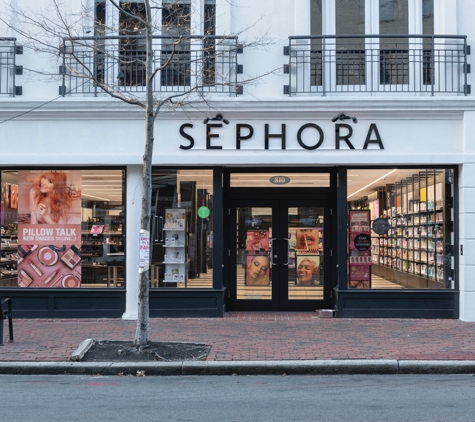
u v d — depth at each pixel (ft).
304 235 41.75
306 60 38.96
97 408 20.97
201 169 39.47
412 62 38.93
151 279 39.45
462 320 37.68
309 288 41.70
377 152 38.04
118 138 38.55
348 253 39.40
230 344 30.73
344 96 38.04
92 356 28.48
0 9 38.99
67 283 39.55
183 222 39.47
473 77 38.14
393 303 38.75
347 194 39.32
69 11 38.96
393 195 39.40
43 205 39.83
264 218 41.98
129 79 39.47
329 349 29.58
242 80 38.22
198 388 24.26
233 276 41.93
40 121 38.65
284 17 38.88
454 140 37.99
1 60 38.96
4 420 19.40
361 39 39.42
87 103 38.01
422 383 24.95
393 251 39.27
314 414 20.03
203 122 38.47
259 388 24.18
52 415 20.03
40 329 35.14
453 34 38.24
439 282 38.99
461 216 38.01
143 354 28.35
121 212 39.29
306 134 38.37
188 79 39.88
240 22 38.96
